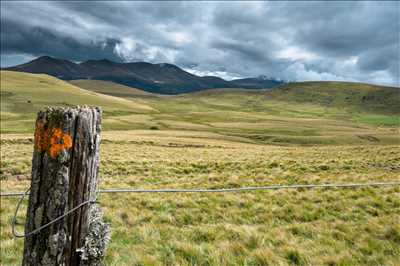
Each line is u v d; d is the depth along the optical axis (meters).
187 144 71.25
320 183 16.83
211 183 18.55
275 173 21.59
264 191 14.15
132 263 6.79
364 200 11.58
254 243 7.86
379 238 8.12
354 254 7.04
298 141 134.50
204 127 180.62
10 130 131.50
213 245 7.70
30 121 159.38
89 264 3.33
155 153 41.81
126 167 26.28
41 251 3.12
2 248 7.95
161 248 7.77
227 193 14.01
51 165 3.02
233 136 145.38
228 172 23.47
